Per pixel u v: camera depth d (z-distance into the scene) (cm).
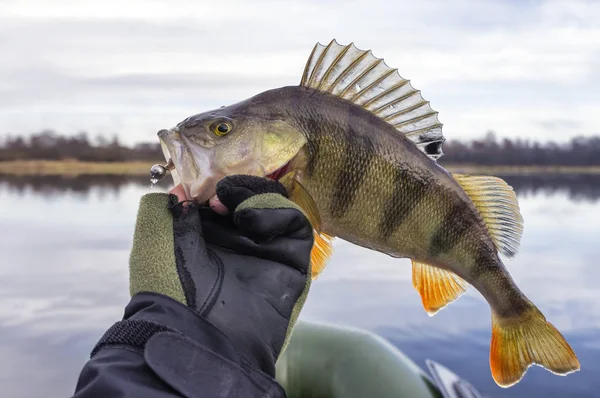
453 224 36
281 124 33
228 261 22
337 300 132
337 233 35
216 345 19
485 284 38
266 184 25
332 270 165
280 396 19
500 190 37
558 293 142
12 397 87
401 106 35
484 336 109
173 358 17
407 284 148
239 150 33
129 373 17
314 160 33
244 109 33
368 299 133
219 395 17
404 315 121
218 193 24
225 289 21
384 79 35
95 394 16
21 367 97
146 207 22
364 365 54
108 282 150
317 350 57
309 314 121
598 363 98
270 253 22
